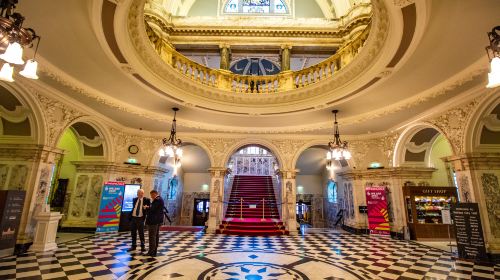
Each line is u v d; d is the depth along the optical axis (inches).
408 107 292.2
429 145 378.6
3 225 219.3
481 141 263.7
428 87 256.2
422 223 344.8
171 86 284.2
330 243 316.2
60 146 412.8
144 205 258.8
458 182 272.5
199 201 610.9
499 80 106.5
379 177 402.3
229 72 338.0
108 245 273.1
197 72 317.4
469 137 262.7
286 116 356.2
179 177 578.6
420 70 221.9
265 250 267.9
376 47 207.3
